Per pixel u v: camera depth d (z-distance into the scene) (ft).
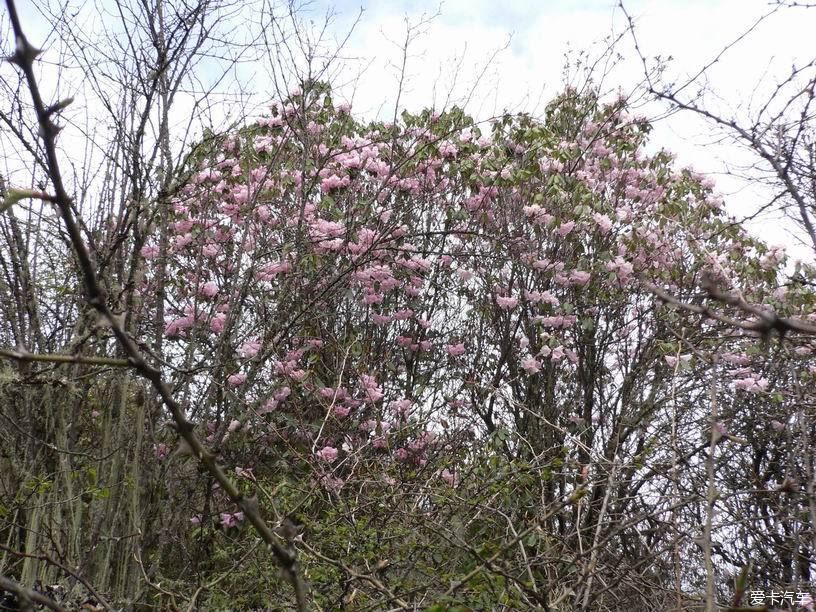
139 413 16.49
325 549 15.06
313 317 23.12
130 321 15.08
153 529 17.83
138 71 18.04
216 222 23.16
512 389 27.58
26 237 16.35
